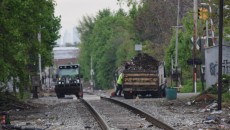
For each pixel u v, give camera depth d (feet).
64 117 196.13
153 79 357.20
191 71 529.04
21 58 224.53
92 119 183.93
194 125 151.53
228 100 238.27
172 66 499.51
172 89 298.35
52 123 169.37
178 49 530.68
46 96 481.05
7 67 217.15
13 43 218.59
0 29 215.72
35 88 390.83
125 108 237.86
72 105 285.02
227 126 147.23
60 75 449.06
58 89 439.22
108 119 177.37
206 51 327.47
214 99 243.40
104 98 362.33
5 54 221.05
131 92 356.59
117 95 389.60
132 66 377.50
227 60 309.22
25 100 313.73
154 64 374.63
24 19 233.14
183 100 275.59
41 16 247.29
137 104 262.88
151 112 205.26
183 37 530.68
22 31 231.91
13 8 214.90
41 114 215.72
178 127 146.00
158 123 150.92
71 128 150.71
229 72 308.81
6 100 257.34
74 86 440.04
